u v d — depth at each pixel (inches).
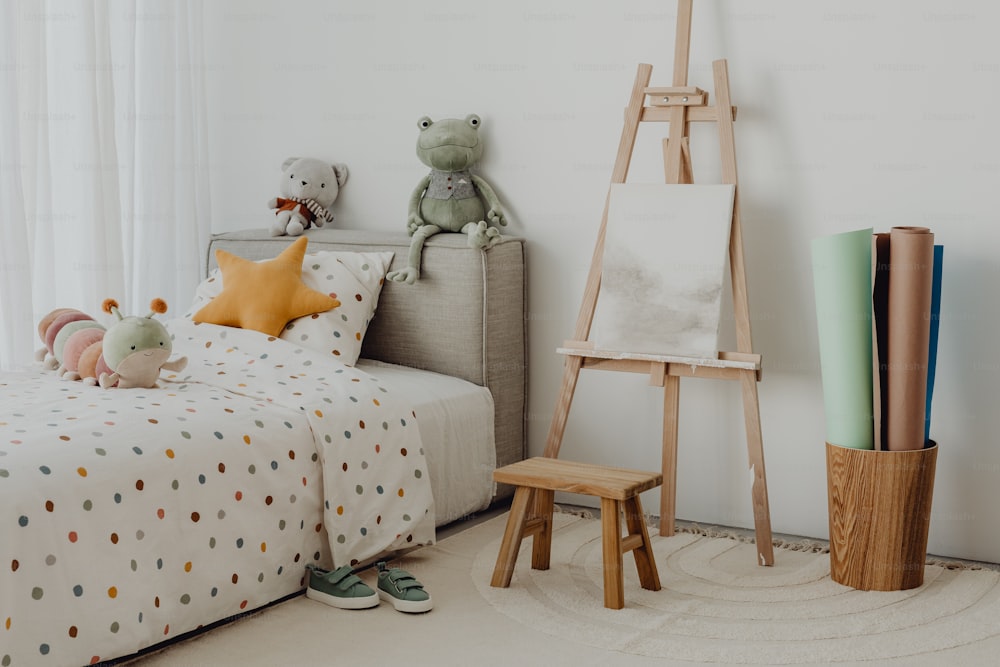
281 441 99.3
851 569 104.2
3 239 126.9
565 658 87.3
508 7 135.8
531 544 118.8
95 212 138.6
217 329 122.6
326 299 126.0
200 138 158.1
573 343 123.9
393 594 98.9
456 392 125.6
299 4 151.9
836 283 103.3
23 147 129.9
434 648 89.4
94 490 82.0
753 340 124.3
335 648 89.5
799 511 123.6
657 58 127.2
